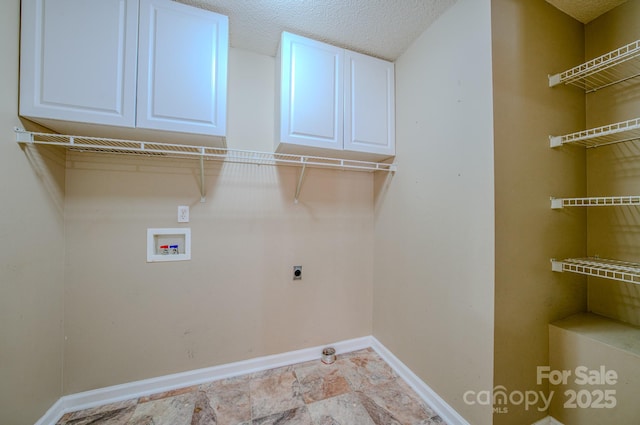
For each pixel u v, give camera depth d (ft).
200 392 4.89
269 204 5.76
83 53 3.58
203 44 4.17
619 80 4.22
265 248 5.72
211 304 5.28
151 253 4.85
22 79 3.35
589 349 3.65
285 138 4.84
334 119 5.24
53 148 4.08
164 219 4.94
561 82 4.19
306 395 4.85
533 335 3.96
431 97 4.79
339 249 6.44
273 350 5.80
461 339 4.10
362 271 6.68
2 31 3.12
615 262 4.05
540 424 4.00
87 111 3.60
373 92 5.64
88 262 4.50
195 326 5.16
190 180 5.12
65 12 3.50
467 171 4.04
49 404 4.02
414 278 5.19
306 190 6.10
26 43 3.37
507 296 3.71
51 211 4.03
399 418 4.33
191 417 4.28
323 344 6.28
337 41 5.25
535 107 4.06
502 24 3.79
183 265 5.08
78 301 4.44
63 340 4.33
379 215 6.50
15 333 3.35
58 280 4.21
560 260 4.20
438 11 4.46
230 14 4.52
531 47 4.06
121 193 4.68
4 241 3.19
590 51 4.60
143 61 3.84
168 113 3.97
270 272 5.77
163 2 3.96
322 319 6.27
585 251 4.56
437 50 4.65
